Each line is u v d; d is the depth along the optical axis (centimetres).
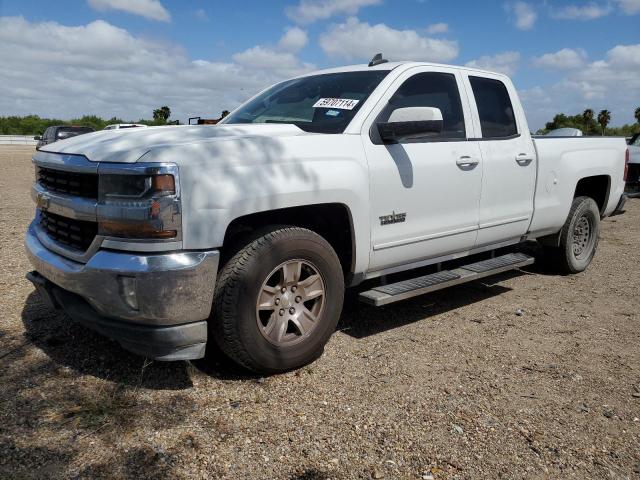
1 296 495
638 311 516
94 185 319
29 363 366
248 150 335
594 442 298
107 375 352
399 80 435
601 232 933
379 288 423
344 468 269
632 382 370
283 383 352
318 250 362
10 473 256
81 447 278
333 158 373
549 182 563
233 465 268
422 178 431
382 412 321
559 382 367
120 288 305
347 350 408
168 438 288
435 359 397
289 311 357
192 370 361
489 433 303
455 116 476
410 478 263
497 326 468
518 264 518
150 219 300
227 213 318
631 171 1319
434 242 454
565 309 518
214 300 329
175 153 309
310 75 497
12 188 1379
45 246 365
